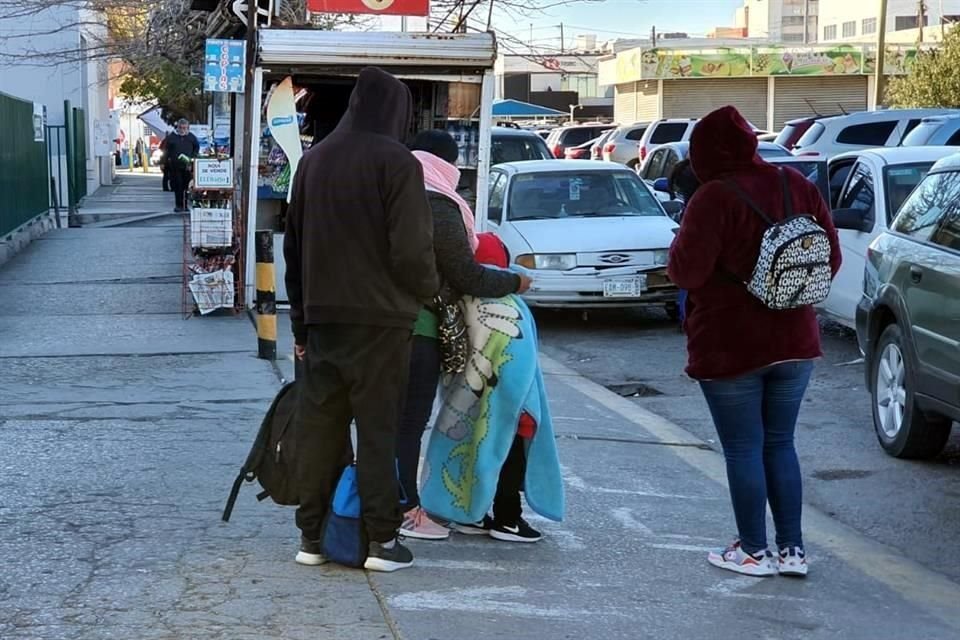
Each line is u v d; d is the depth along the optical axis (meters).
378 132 4.88
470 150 13.25
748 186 5.12
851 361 11.39
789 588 5.36
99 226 24.88
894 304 7.74
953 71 37.34
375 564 5.15
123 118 58.91
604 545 5.84
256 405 8.42
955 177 7.57
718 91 52.75
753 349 5.19
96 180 36.53
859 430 8.76
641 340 12.77
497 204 14.22
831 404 9.63
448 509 5.63
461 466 5.60
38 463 6.81
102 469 6.71
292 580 5.03
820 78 52.03
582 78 84.62
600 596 5.12
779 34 123.69
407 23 19.97
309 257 4.87
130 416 8.02
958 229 7.19
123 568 5.12
